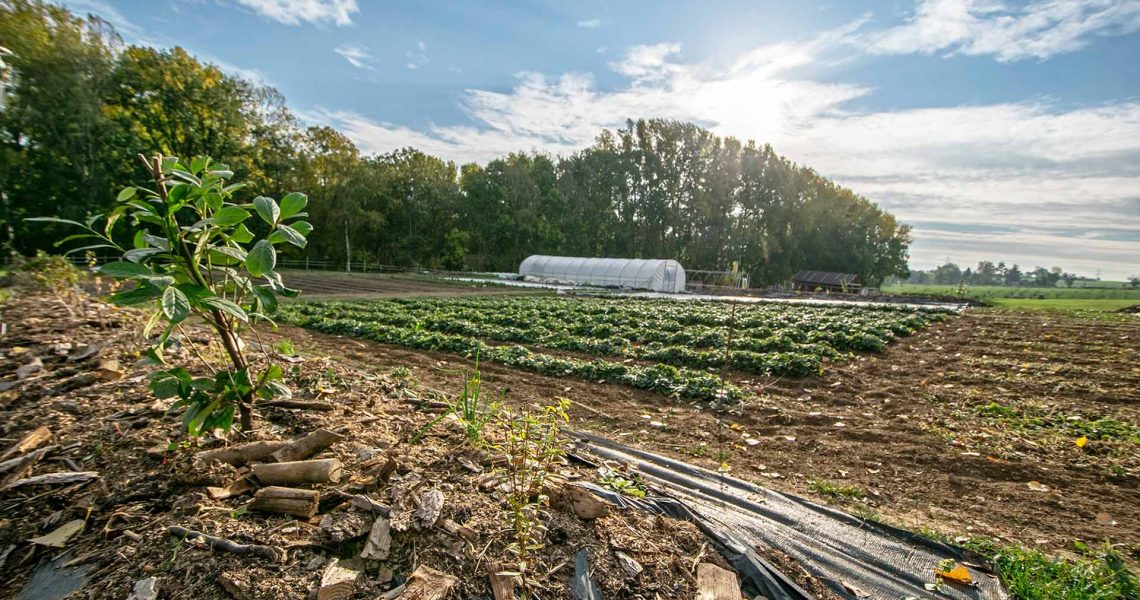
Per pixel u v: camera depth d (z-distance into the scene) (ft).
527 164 205.36
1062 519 14.05
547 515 9.53
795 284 199.52
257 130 137.28
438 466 10.53
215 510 8.48
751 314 63.31
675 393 26.37
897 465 17.85
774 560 10.55
